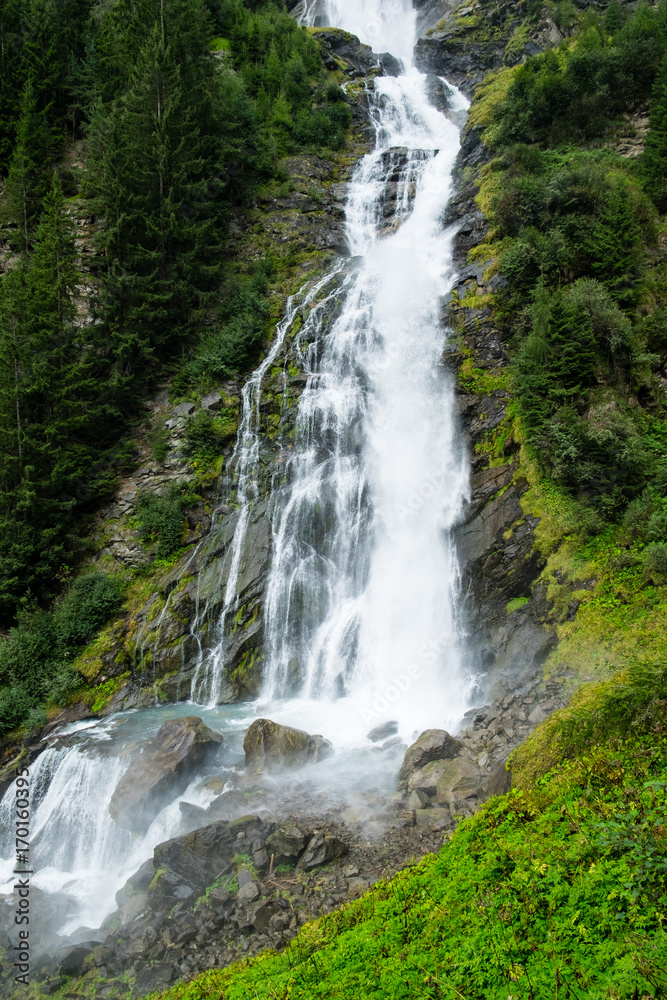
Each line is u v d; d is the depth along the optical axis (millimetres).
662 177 20312
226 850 9555
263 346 24234
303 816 10281
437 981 5172
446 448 18141
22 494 18750
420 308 21953
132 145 24719
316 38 42438
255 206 31125
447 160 31391
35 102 30516
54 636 17391
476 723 11805
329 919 7117
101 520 20406
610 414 14719
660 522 12648
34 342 20156
